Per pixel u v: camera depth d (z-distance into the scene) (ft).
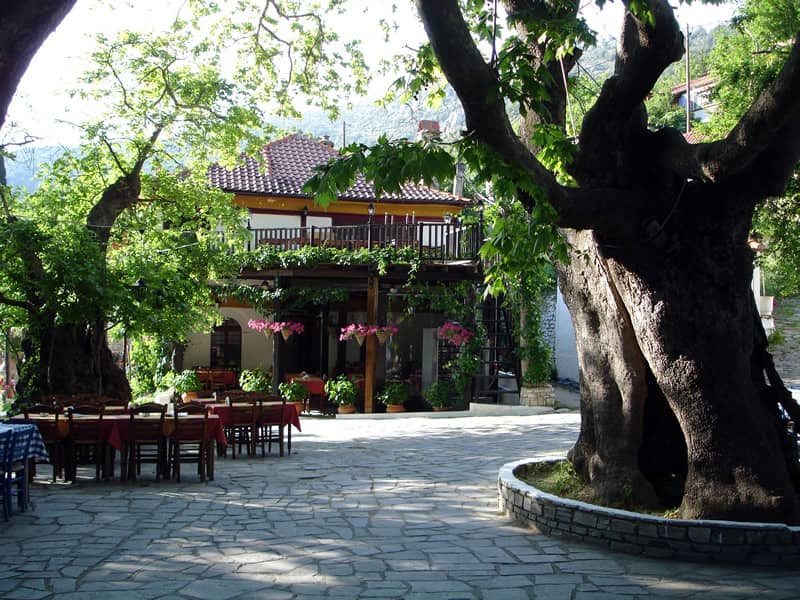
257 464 41.57
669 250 24.49
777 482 23.38
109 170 57.06
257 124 57.41
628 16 27.63
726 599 18.94
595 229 24.36
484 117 20.92
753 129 19.83
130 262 46.75
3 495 27.71
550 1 26.89
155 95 56.59
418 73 27.94
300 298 70.44
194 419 36.37
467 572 21.34
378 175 19.40
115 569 21.53
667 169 24.63
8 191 50.03
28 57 16.10
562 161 26.02
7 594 19.29
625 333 27.40
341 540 24.99
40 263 44.32
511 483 28.53
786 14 46.91
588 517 24.52
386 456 44.16
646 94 25.03
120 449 36.19
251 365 84.64
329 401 69.97
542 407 67.15
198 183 60.29
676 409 24.95
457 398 68.49
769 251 51.29
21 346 50.65
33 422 35.45
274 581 20.47
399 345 75.25
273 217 83.05
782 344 90.07
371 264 65.72
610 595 19.33
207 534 25.73
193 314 51.49
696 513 23.82
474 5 27.86
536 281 67.26
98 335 48.29
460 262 65.16
